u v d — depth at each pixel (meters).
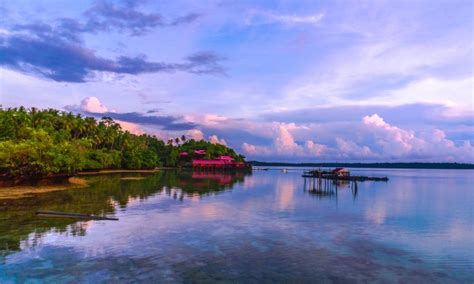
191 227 24.50
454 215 31.94
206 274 15.21
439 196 51.25
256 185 67.62
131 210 31.50
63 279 14.40
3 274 14.88
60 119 92.06
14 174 46.28
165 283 14.14
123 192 46.41
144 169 118.38
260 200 41.50
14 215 27.84
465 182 98.00
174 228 24.08
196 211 31.59
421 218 30.00
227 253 18.28
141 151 123.75
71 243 19.78
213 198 42.50
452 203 41.88
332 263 16.97
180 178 82.56
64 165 52.41
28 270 15.39
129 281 14.30
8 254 17.64
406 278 15.15
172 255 17.80
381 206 37.84
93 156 93.25
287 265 16.55
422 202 42.59
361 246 20.17
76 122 95.12
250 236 22.08
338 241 21.22
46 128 77.50
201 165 135.75
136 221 26.28
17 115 69.50
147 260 16.97
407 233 23.78
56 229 23.09
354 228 25.16
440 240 21.91
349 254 18.50
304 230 24.14
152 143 168.00
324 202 40.66
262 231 23.58
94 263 16.41
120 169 111.44
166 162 158.88
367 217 30.03
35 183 49.72
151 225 24.94
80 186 53.25
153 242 20.25
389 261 17.45
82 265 16.12
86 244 19.62
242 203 38.12
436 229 25.20
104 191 47.09
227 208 33.97
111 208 32.41
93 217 27.38
